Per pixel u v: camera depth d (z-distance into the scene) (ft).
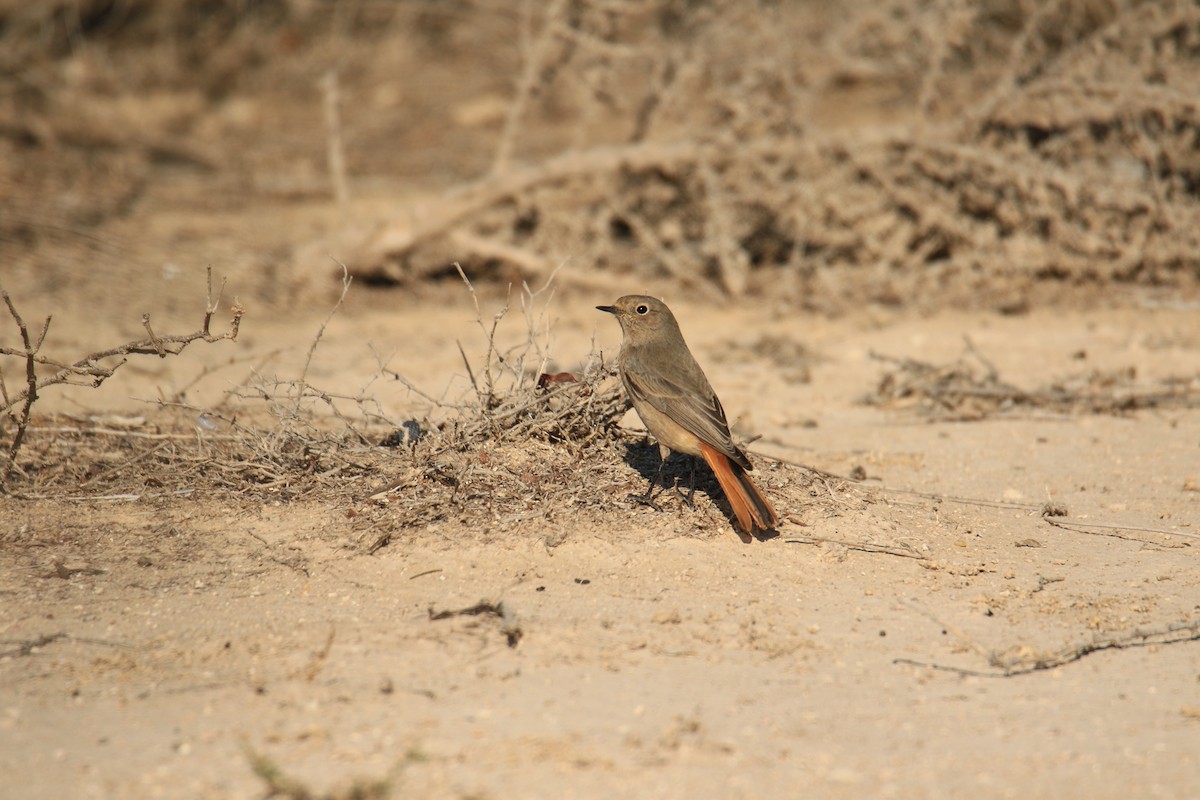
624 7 65.67
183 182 87.35
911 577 30.40
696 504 33.32
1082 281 65.31
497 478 33.65
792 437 43.19
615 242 73.82
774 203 66.33
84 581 29.22
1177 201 63.67
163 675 24.85
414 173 91.86
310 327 60.08
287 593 28.73
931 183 65.46
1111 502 36.45
